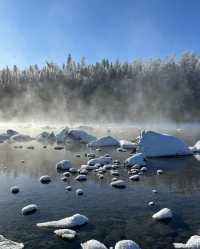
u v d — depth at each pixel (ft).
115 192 52.31
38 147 108.68
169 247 33.88
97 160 73.61
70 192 52.37
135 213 43.09
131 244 32.89
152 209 44.55
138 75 346.74
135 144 103.60
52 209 44.57
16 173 66.54
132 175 63.57
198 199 48.91
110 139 111.55
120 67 381.60
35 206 44.39
